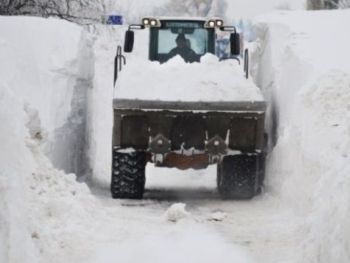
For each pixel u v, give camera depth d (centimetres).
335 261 671
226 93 1273
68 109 1449
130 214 1118
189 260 845
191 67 1308
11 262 671
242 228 1043
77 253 848
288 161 1235
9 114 770
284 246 930
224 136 1279
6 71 1437
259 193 1380
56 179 1005
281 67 1512
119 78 1302
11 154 745
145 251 872
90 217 983
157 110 1264
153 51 1495
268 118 1524
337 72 1275
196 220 1080
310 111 1217
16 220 702
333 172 823
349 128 889
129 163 1293
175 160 1292
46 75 1448
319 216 769
